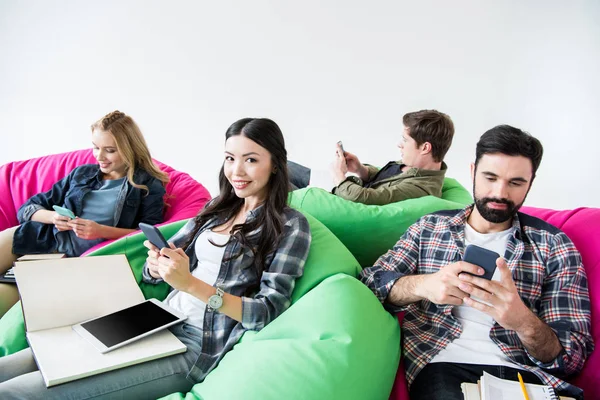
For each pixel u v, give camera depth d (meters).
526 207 1.64
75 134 3.38
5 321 1.41
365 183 2.51
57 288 1.34
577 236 1.39
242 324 1.27
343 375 1.11
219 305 1.20
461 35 3.21
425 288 1.22
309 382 1.08
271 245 1.36
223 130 3.36
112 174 2.07
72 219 1.85
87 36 3.27
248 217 1.42
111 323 1.26
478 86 3.26
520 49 3.22
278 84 3.30
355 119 3.31
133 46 3.28
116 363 1.12
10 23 3.25
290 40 3.25
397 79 3.26
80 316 1.32
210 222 1.52
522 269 1.30
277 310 1.27
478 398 1.09
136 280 1.50
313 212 1.76
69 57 3.30
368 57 3.24
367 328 1.21
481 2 3.17
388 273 1.38
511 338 1.26
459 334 1.29
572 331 1.21
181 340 1.28
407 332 1.36
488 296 1.11
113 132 1.98
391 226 1.72
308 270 1.39
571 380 1.26
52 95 3.34
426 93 3.27
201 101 3.34
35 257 1.87
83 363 1.11
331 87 3.29
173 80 3.32
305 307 1.25
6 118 3.37
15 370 1.18
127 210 2.00
